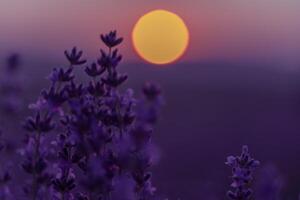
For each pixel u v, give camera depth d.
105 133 6.50
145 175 6.75
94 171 6.12
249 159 7.46
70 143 6.81
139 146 6.48
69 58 7.16
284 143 34.91
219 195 18.02
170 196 17.97
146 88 6.38
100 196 6.34
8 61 15.16
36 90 30.09
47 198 7.11
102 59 7.21
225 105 57.72
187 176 22.86
